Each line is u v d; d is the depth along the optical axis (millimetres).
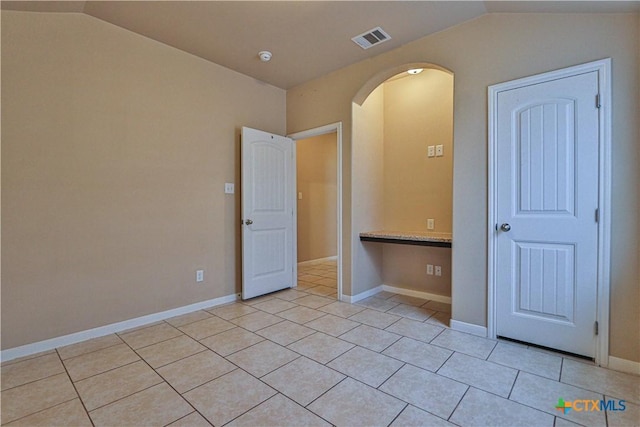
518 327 2354
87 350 2293
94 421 1536
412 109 3674
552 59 2172
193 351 2270
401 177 3756
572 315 2131
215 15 2449
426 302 3430
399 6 2332
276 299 3553
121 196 2660
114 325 2623
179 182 3031
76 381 1887
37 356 2205
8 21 2158
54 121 2328
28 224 2234
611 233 1983
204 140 3227
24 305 2223
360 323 2799
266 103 3826
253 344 2379
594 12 2000
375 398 1698
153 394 1751
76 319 2438
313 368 2016
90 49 2486
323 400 1685
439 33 2686
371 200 3691
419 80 3621
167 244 2951
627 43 1924
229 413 1585
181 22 2551
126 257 2693
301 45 2928
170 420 1538
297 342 2410
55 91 2332
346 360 2119
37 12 2256
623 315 1952
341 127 3461
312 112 3748
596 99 2016
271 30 2672
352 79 3346
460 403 1650
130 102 2705
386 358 2143
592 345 2057
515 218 2340
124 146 2674
